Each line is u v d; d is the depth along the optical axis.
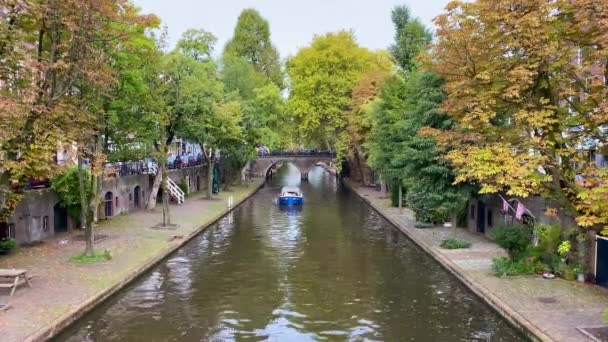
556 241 20.73
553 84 17.91
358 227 37.12
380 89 48.16
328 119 65.25
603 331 14.13
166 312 17.83
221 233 34.31
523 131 18.86
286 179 92.31
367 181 66.44
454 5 19.30
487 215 29.98
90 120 22.41
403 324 16.72
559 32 16.66
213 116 43.28
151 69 30.22
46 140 18.66
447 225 34.44
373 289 20.83
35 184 28.52
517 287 18.83
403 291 20.52
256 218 41.88
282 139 68.06
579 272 19.53
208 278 22.44
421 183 27.55
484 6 17.41
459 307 18.36
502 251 25.88
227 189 62.44
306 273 23.52
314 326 16.58
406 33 52.66
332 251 28.50
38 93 18.75
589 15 15.47
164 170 33.88
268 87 59.25
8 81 18.73
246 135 54.00
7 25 17.59
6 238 24.86
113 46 24.03
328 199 57.09
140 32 27.06
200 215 40.03
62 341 15.09
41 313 15.71
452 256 24.89
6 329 14.31
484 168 17.62
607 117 14.79
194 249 28.73
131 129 31.38
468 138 19.78
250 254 27.58
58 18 19.69
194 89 38.16
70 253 24.52
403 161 29.03
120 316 17.38
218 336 15.70
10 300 16.97
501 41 17.59
